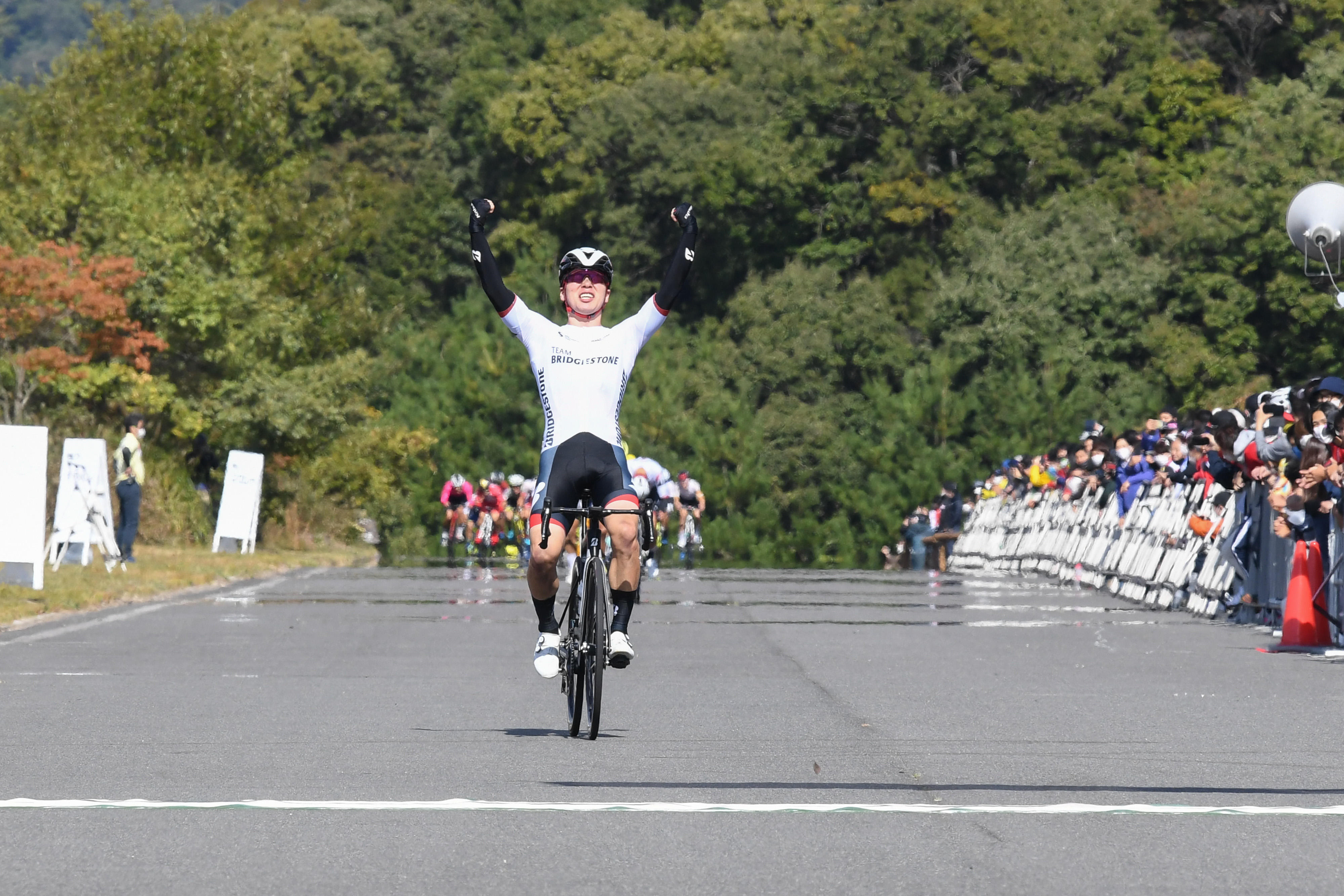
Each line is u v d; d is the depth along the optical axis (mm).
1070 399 104500
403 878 10484
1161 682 21359
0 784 13586
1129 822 12250
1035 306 107750
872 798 13156
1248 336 103375
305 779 13898
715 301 128875
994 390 105125
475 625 29969
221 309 65125
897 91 121875
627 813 12547
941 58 121688
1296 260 101125
